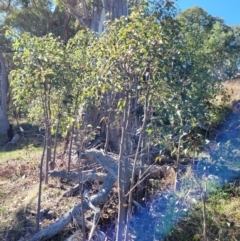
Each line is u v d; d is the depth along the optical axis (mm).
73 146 7371
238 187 5066
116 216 4789
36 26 19328
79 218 4695
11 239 4723
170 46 2918
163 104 2922
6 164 8398
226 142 5016
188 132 2924
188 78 3199
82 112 4652
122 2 8773
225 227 4387
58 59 4301
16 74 4617
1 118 16641
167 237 4406
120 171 3496
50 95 4680
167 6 2912
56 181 6375
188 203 4562
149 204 4805
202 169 4176
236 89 10000
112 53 2996
